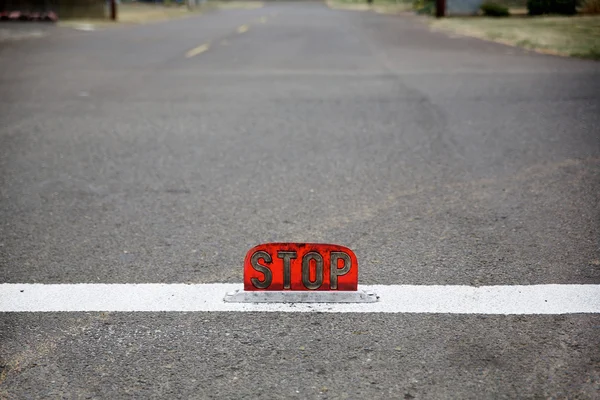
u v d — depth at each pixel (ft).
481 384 8.71
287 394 8.53
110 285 11.87
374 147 22.17
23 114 28.50
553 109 27.99
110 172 19.51
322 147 22.27
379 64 45.68
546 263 12.73
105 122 26.73
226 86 36.32
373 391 8.58
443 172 19.15
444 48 55.98
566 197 16.79
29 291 11.65
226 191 17.60
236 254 13.30
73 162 20.63
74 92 34.47
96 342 9.88
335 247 11.12
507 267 12.54
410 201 16.60
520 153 21.11
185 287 11.76
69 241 14.14
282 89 35.04
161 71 43.16
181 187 17.99
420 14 120.98
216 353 9.53
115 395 8.54
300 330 10.16
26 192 17.65
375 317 10.55
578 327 10.18
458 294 11.37
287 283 11.21
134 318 10.61
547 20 80.94
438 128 24.89
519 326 10.23
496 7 96.84
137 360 9.37
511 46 56.44
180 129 25.30
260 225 14.99
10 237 14.39
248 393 8.55
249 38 71.00
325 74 40.88
